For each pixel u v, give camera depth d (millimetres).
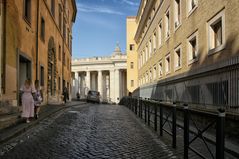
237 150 6879
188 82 14148
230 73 9500
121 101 45125
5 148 7543
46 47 23000
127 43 57312
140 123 14344
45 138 9258
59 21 31469
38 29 19656
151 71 29672
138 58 45688
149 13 31484
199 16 13586
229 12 10266
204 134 5777
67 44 39531
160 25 25125
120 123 14180
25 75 17656
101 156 6934
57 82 29281
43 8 21516
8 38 13312
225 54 10602
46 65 23031
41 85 21594
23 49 15984
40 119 13469
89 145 8281
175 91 16812
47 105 22875
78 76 81500
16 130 9602
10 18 13625
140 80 41938
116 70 74688
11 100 13648
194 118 6387
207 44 12477
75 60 80438
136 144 8594
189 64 15266
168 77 19828
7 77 13117
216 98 10602
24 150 7414
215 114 5160
